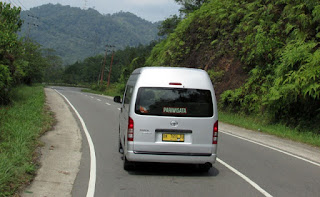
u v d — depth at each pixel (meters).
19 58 23.00
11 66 19.09
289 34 18.33
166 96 6.41
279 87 15.42
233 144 10.66
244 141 11.37
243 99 19.42
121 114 8.52
